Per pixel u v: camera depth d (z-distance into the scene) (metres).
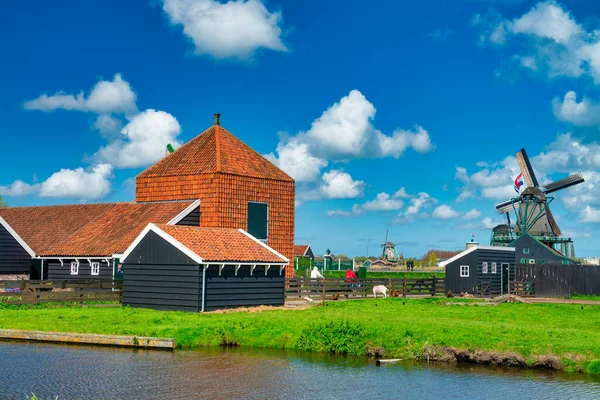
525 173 91.12
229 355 24.00
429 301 43.16
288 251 52.31
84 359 23.11
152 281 35.09
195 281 33.47
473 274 52.53
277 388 19.73
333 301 42.69
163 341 25.06
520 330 26.30
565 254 77.75
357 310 35.44
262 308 35.22
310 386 19.98
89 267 45.59
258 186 50.66
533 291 54.38
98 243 46.09
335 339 24.91
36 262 48.16
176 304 34.06
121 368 21.84
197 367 22.08
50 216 54.00
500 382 20.56
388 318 30.44
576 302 45.69
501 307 38.50
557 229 84.75
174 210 47.50
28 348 25.08
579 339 24.50
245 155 52.06
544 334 25.45
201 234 36.19
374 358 23.83
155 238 35.12
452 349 23.42
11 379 20.39
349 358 23.78
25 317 30.69
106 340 25.69
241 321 28.50
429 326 26.91
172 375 20.97
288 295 45.69
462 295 51.69
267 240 51.00
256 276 36.44
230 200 48.72
